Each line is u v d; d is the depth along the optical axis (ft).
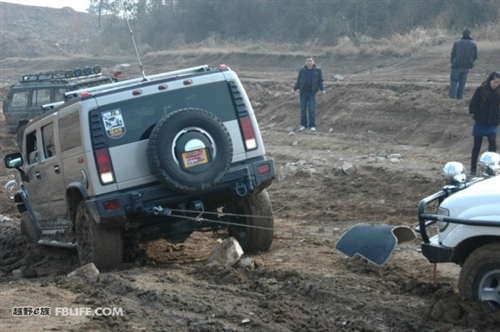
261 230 32.17
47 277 31.83
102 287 27.66
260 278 27.27
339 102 74.18
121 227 30.35
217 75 30.89
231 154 29.68
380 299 23.88
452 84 63.62
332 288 25.00
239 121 30.94
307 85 70.28
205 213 30.86
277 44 137.18
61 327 22.80
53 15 329.72
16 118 70.64
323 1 143.84
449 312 21.42
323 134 68.69
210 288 26.61
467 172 46.14
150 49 176.35
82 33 284.82
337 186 47.11
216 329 22.09
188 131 29.01
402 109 65.57
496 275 20.90
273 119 80.28
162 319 23.53
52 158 33.06
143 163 29.73
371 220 39.32
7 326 22.94
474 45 63.00
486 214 20.88
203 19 170.91
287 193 48.03
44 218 36.14
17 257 38.17
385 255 22.85
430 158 51.90
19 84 71.31
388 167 48.06
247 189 30.63
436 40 101.40
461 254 22.12
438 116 60.80
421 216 22.34
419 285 24.77
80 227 31.60
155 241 36.73
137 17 195.83
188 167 28.94
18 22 314.55
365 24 129.80
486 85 43.39
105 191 29.37
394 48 102.89
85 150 29.45
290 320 22.50
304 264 29.76
